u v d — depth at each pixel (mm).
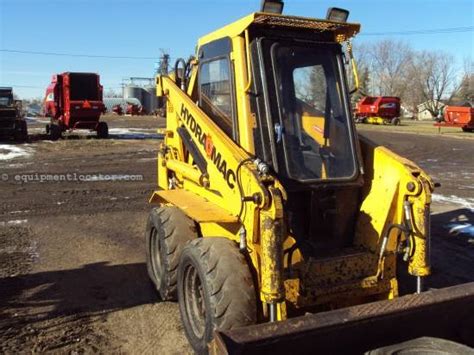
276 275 3721
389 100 42031
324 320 3262
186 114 5398
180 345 4641
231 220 4195
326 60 4699
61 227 8688
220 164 4488
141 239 8031
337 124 4660
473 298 3686
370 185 4660
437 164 17047
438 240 8055
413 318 3547
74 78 25172
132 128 34000
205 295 4051
